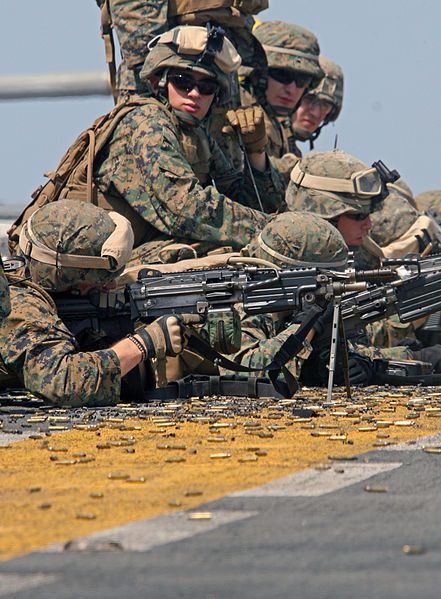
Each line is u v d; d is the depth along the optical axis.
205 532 6.29
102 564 5.43
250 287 17.41
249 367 18.42
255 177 28.61
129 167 24.45
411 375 21.14
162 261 23.22
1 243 30.11
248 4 29.55
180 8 28.45
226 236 24.20
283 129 34.69
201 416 14.43
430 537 6.07
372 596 4.64
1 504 7.46
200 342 18.16
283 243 20.95
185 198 23.91
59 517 6.92
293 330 19.78
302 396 18.19
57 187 24.22
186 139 25.48
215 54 24.95
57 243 17.30
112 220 18.19
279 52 32.56
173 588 4.86
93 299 17.95
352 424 13.36
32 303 17.28
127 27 27.44
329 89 36.34
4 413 15.77
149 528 6.45
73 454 10.29
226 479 8.63
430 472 8.84
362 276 17.39
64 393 16.52
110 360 16.92
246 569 5.27
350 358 20.47
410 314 19.91
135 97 26.50
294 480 8.45
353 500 7.43
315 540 6.00
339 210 25.14
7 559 5.64
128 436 12.20
